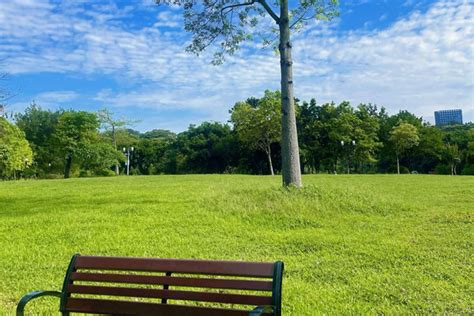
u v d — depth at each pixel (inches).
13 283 223.5
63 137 2111.2
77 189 759.7
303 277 222.8
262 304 107.6
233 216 404.8
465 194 605.6
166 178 1151.6
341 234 329.1
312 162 2242.9
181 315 115.4
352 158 2076.8
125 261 126.3
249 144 1792.6
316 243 299.1
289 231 346.3
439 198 557.9
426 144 2208.4
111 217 417.4
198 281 116.6
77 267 130.4
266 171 2293.3
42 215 441.1
